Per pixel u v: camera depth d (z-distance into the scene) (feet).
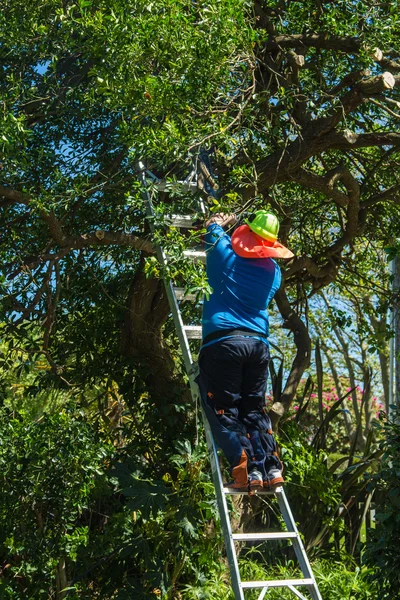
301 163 20.31
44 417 20.06
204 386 14.37
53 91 18.95
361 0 19.75
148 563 18.90
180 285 19.22
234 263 14.57
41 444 18.65
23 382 26.48
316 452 27.25
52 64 17.53
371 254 29.35
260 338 14.28
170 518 19.85
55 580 19.33
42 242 20.99
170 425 22.00
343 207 22.86
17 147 16.61
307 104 20.95
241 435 13.99
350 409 52.49
